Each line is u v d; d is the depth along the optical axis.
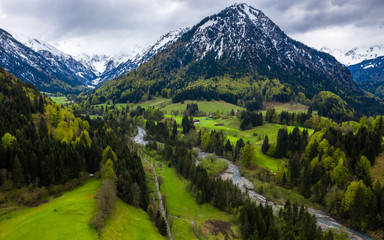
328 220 94.62
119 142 128.62
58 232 55.59
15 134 94.88
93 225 59.81
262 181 128.12
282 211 89.75
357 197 89.75
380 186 92.75
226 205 99.94
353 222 89.50
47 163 80.00
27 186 77.19
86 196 74.00
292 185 118.12
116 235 61.12
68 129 119.25
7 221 61.44
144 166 132.62
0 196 69.38
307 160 124.38
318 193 106.12
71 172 85.56
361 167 104.62
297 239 76.06
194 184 112.94
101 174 91.44
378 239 82.31
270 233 76.19
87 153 96.75
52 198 75.62
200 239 77.44
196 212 95.62
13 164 77.19
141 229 69.50
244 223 82.81
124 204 79.00
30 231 55.72
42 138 98.81
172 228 79.38
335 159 112.69
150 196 99.50
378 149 114.50
